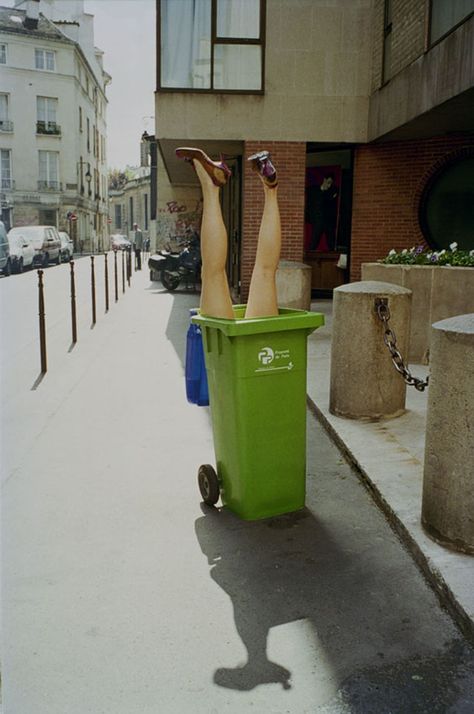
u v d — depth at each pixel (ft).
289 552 12.15
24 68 124.57
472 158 42.14
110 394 23.86
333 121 44.88
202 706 8.23
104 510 14.01
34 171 131.23
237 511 13.60
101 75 180.65
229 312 13.57
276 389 13.05
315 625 9.90
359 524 13.30
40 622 9.96
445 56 32.04
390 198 45.34
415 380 15.44
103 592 10.82
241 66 44.65
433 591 10.82
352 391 19.12
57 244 111.24
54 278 81.35
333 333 19.60
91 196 166.81
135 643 9.48
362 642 9.48
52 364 29.12
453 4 32.83
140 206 221.25
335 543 12.49
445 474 11.46
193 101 44.47
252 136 44.88
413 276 25.85
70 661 9.08
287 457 13.51
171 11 43.98
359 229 46.47
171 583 11.09
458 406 11.09
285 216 45.62
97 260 129.18
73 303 34.40
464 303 25.38
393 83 39.78
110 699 8.35
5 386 25.08
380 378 18.95
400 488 14.26
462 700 8.31
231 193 60.29
